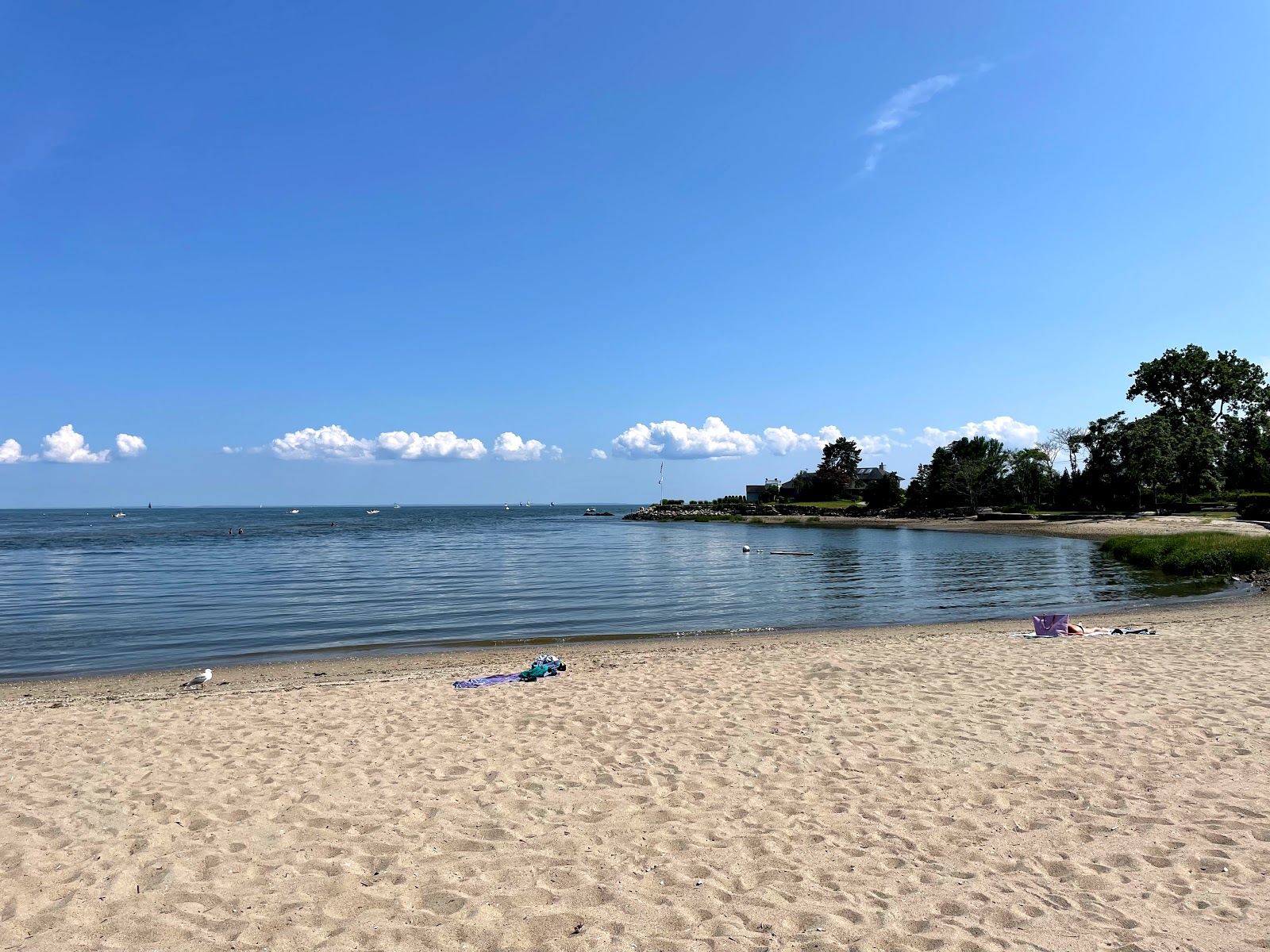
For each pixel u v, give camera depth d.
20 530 98.31
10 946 4.24
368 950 4.23
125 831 5.95
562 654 15.40
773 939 4.32
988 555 45.78
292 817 6.20
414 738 8.52
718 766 7.36
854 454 134.25
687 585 30.33
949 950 4.18
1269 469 73.62
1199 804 6.17
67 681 13.83
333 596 26.72
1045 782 6.72
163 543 64.62
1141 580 28.78
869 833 5.80
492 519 150.62
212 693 12.15
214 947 4.26
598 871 5.20
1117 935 4.32
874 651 13.81
